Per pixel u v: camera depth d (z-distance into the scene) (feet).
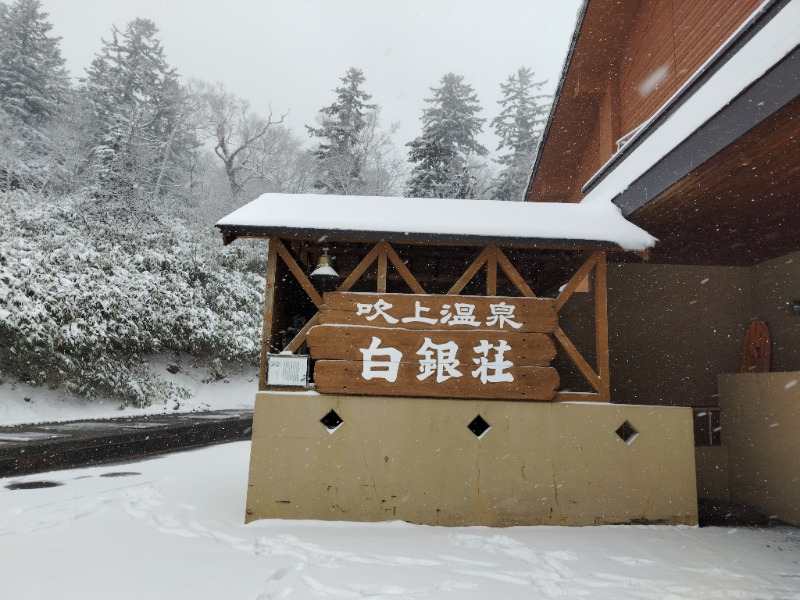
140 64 106.01
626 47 30.14
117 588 11.96
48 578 12.48
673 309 27.91
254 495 18.08
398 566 13.97
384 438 18.48
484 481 18.33
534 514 18.16
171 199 87.04
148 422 41.16
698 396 27.20
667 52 25.36
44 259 46.16
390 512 18.11
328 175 100.37
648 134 21.79
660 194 18.10
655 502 18.39
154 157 86.17
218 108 106.73
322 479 18.22
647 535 17.08
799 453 19.85
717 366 27.50
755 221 20.95
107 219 61.72
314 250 23.11
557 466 18.45
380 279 19.54
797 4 12.92
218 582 12.50
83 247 51.44
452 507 18.15
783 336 25.67
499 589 12.57
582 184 37.76
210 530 16.92
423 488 18.24
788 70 12.25
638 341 27.68
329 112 103.76
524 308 19.34
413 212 19.95
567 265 24.20
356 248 22.58
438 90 95.45
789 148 14.55
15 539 15.55
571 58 31.35
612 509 18.30
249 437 46.32
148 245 60.95
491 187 100.73
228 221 18.67
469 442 18.54
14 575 12.64
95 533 16.25
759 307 27.35
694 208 19.54
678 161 16.81
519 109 108.17
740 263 27.73
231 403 60.59
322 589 12.26
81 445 29.81
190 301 57.52
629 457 18.58
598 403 18.98
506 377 18.84
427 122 93.81
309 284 19.58
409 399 18.72
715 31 21.42
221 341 58.80
